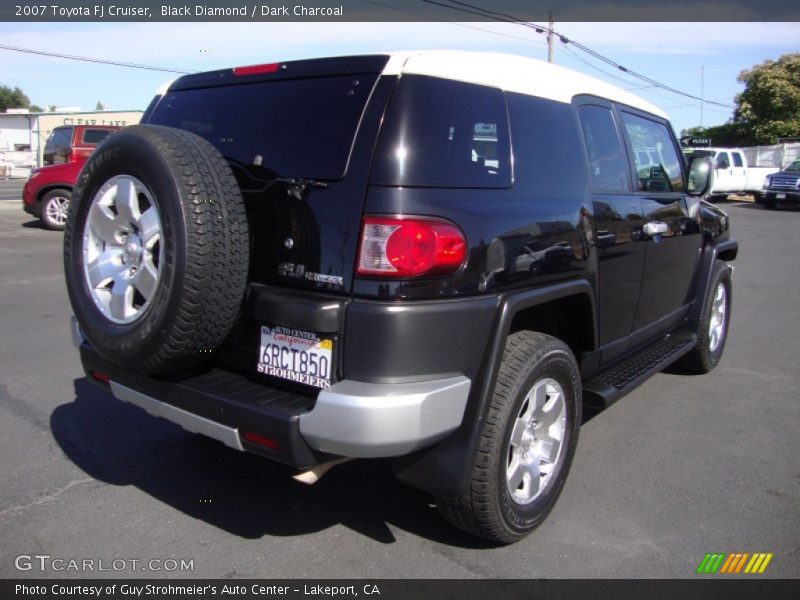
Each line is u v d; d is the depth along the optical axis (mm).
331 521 3326
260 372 2818
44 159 14234
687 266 5062
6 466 3789
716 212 5730
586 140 3699
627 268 3969
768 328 7438
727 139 39188
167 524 3254
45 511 3338
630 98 4461
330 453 2582
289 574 2904
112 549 3043
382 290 2537
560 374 3229
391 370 2539
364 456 2520
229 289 2656
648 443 4332
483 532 3006
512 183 3035
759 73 37031
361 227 2568
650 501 3588
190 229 2537
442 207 2635
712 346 5793
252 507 3434
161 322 2611
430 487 2818
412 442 2543
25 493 3504
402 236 2523
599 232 3594
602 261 3635
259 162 2914
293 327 2658
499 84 3090
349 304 2561
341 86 2805
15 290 8258
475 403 2773
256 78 3113
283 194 2742
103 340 2824
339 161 2678
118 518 3291
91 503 3424
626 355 4422
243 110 3100
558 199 3303
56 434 4211
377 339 2520
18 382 5090
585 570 2980
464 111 2855
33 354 5766
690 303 5344
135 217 2738
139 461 3895
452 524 3094
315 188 2680
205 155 2680
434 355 2604
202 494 3547
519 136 3139
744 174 26109
